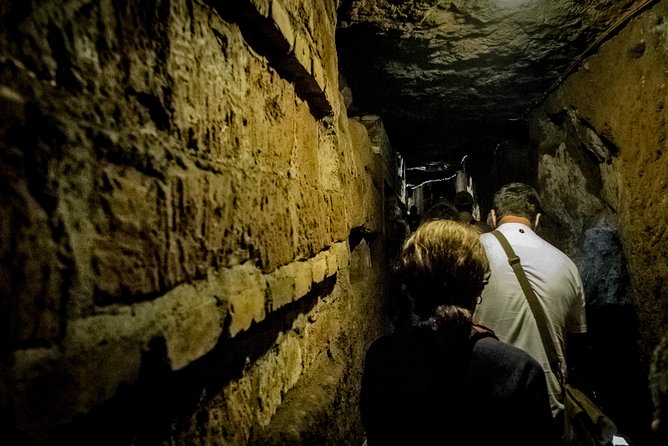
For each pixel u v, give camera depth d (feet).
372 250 10.98
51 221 1.39
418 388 2.93
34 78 1.36
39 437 1.30
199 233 2.27
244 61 2.96
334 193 5.81
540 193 12.23
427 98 11.80
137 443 1.89
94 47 1.62
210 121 2.44
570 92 9.62
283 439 3.07
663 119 6.12
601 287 7.74
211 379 2.49
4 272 1.23
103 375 1.56
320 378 4.48
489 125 14.33
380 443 3.02
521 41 8.49
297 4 3.75
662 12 6.18
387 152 14.11
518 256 5.01
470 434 2.78
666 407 1.85
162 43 2.03
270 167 3.38
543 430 2.75
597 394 7.51
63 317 1.42
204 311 2.24
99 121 1.63
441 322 3.03
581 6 7.23
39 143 1.37
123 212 1.72
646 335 6.75
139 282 1.79
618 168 7.74
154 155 1.93
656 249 6.35
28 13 1.35
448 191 36.70
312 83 4.23
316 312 4.88
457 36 8.36
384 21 7.84
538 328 4.81
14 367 1.24
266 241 3.20
